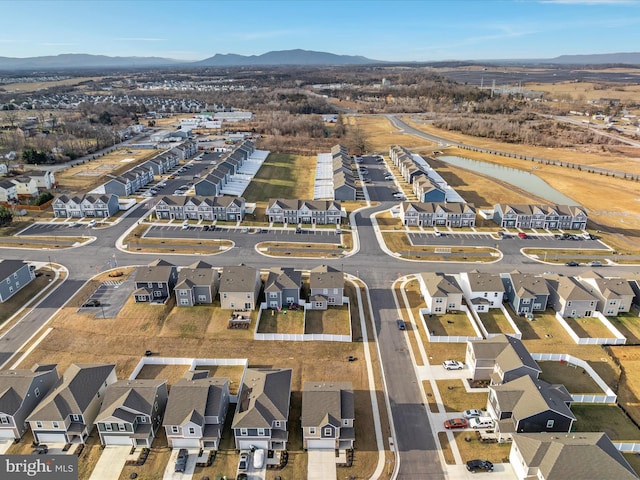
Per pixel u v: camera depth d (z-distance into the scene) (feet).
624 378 233.76
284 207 431.43
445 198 485.56
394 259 362.53
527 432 191.11
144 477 173.06
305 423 183.83
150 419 188.24
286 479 173.37
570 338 266.36
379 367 237.04
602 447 171.63
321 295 290.35
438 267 349.41
